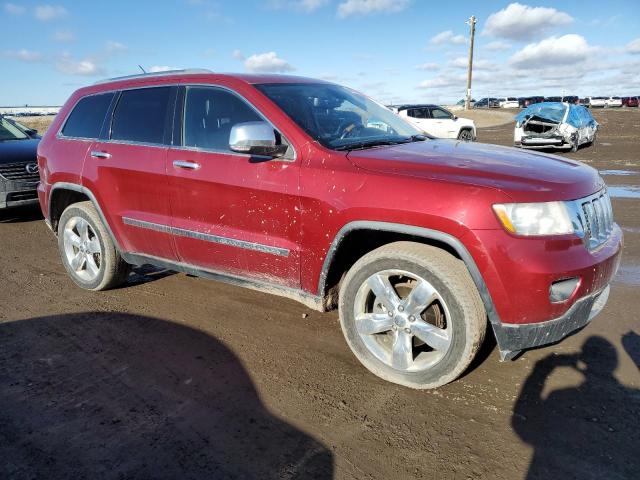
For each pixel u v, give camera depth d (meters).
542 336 2.74
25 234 7.34
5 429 2.75
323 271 3.23
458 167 2.95
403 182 2.88
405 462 2.45
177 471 2.42
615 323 3.82
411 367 3.03
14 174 7.62
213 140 3.70
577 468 2.38
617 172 11.62
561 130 16.52
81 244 4.80
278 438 2.64
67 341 3.79
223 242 3.64
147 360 3.48
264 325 4.01
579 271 2.68
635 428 2.63
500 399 2.93
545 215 2.67
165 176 3.88
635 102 67.50
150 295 4.70
